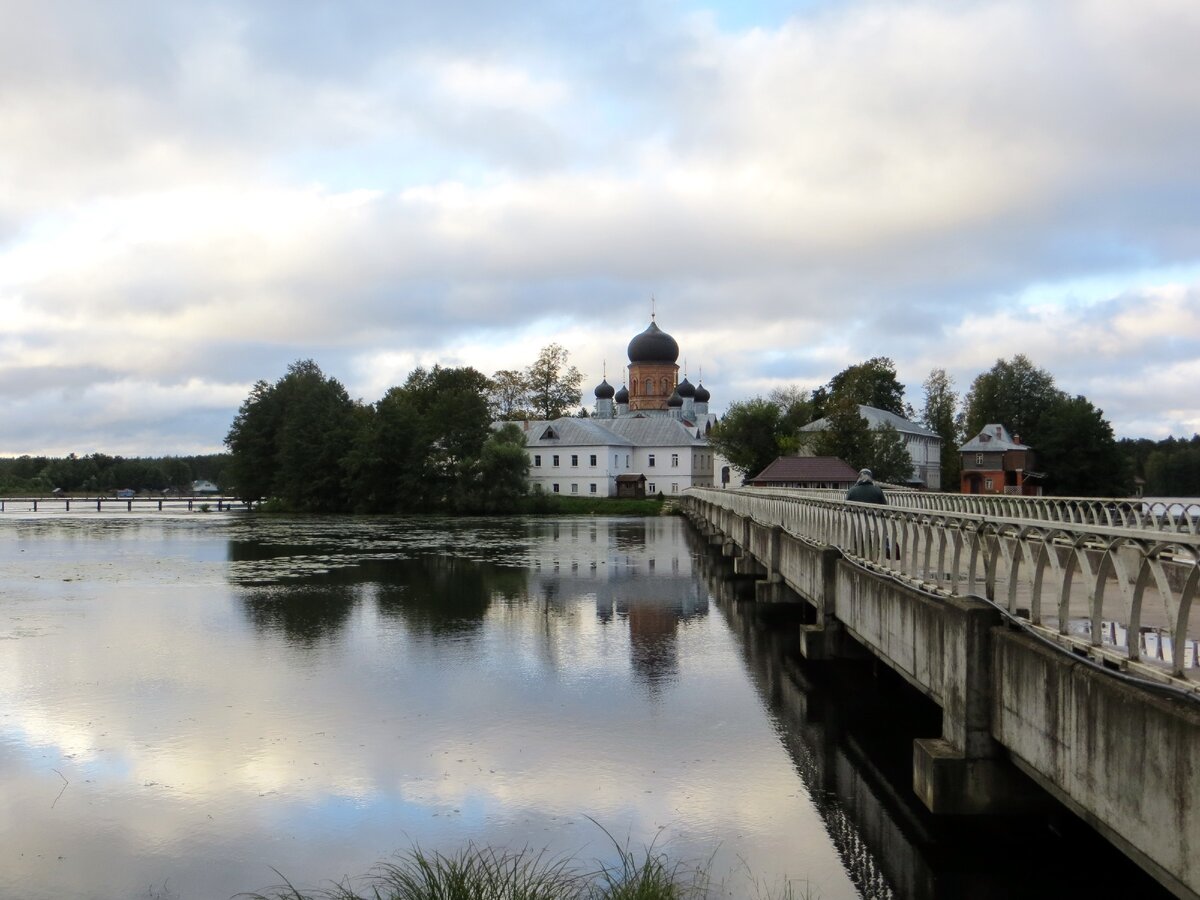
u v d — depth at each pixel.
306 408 108.44
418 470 103.31
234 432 114.38
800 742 16.45
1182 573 15.68
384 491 105.12
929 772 11.09
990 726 10.80
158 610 30.88
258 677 21.38
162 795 14.09
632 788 14.20
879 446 91.25
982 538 11.32
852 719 17.88
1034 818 10.84
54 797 14.04
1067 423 99.81
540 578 39.97
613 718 17.98
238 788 14.35
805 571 22.91
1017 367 117.06
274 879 11.36
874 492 21.16
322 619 29.14
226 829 12.84
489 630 27.28
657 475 125.12
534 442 122.38
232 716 18.17
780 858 11.71
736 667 22.39
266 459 112.19
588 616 29.89
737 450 100.94
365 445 104.00
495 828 12.76
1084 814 8.23
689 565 45.59
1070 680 8.48
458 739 16.70
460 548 55.78
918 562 15.16
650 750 16.00
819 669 20.34
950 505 38.53
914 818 11.59
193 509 120.44
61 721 17.91
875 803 13.45
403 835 12.57
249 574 41.41
